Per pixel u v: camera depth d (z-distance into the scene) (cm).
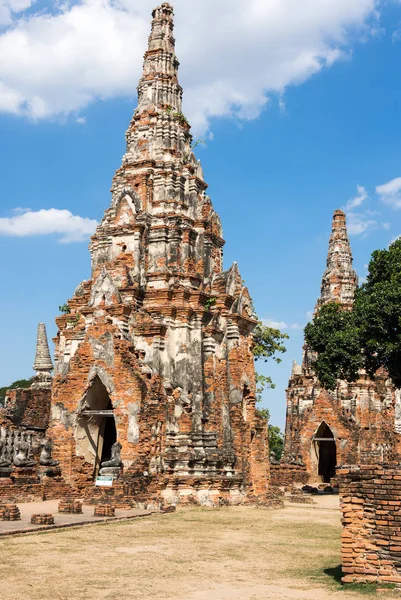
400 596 1316
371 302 3828
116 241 3916
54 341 4253
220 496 3416
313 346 4441
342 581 1438
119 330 3416
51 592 1333
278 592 1361
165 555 1772
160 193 4062
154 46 4453
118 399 3309
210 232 4153
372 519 1450
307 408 5850
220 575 1527
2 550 1762
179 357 3619
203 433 3522
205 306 3859
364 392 6025
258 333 5509
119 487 2964
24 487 3078
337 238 6950
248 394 3947
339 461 5634
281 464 5528
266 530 2377
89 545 1892
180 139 4284
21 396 3969
